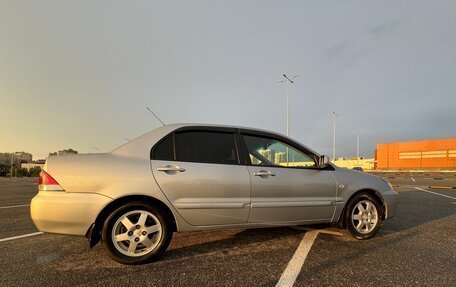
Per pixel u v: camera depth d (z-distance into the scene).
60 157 3.20
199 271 2.97
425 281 2.73
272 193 3.71
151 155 3.37
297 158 4.11
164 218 3.27
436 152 49.66
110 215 3.08
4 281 2.73
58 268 3.06
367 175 4.45
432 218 5.81
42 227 2.99
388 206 4.42
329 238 4.21
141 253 3.19
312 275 2.87
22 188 15.77
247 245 3.86
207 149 3.60
